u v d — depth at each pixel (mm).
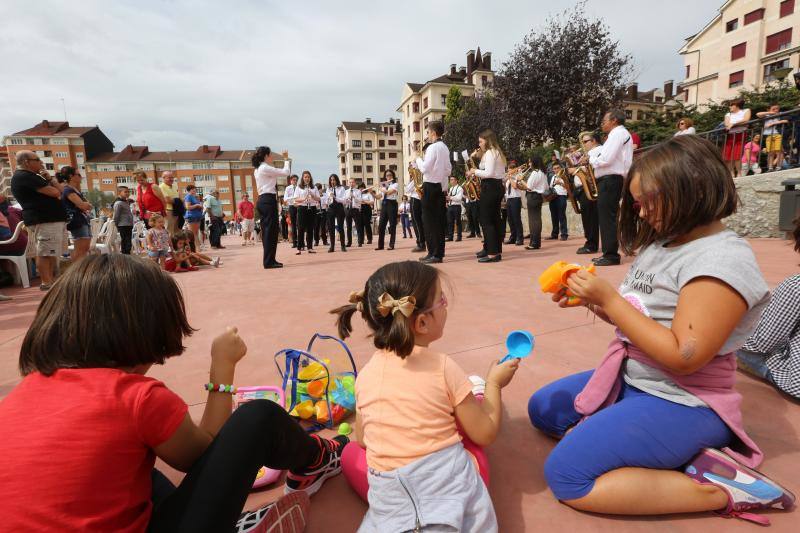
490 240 6145
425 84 49406
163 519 966
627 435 1283
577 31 17812
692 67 35875
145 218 9195
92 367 960
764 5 30109
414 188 8203
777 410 1863
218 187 81562
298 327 3430
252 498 1526
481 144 5949
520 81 18438
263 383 2393
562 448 1380
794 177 6566
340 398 1987
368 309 1374
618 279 4273
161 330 1025
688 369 1208
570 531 1280
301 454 1347
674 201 1242
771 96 17125
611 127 4922
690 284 1220
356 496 1510
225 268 7691
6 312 4578
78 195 6598
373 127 72000
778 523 1262
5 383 2609
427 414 1220
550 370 2352
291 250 11258
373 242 12773
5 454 813
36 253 5758
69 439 834
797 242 2234
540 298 3941
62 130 76562
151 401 922
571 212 10781
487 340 2865
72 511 812
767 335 1981
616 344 1502
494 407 1391
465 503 1123
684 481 1281
